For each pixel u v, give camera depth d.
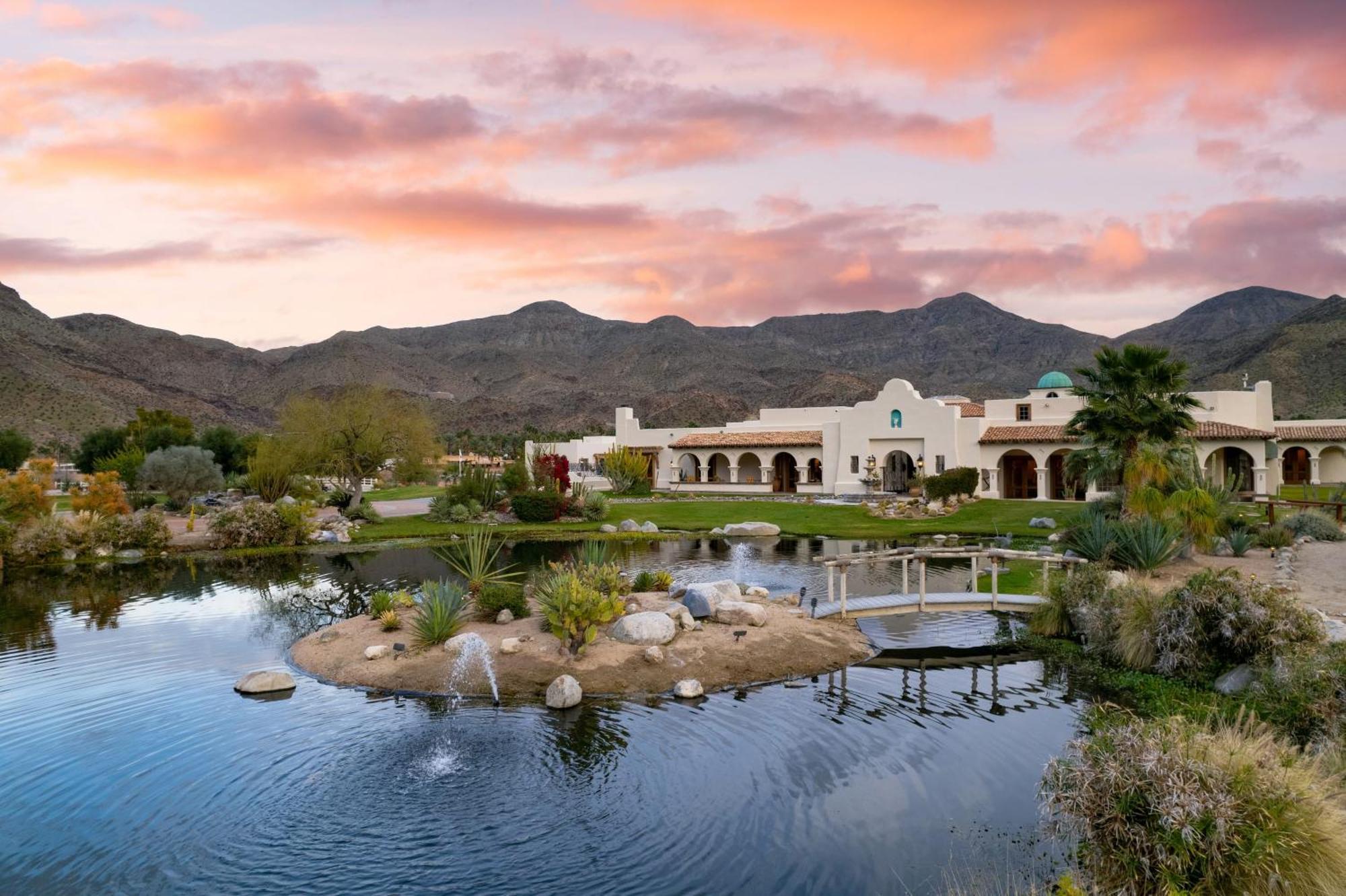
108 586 26.88
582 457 74.44
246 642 18.64
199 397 162.38
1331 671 10.90
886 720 12.95
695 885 8.12
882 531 39.47
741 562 30.72
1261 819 6.78
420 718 13.14
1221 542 25.67
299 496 51.50
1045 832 8.26
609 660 15.66
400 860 8.66
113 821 9.59
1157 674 14.88
